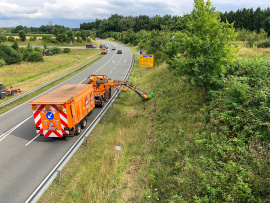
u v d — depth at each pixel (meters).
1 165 8.70
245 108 7.91
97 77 17.20
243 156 6.54
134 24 141.75
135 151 9.87
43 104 9.91
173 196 6.32
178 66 11.34
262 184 5.49
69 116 10.33
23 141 10.94
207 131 8.76
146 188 7.19
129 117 14.15
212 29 10.30
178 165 7.57
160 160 8.57
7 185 7.47
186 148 8.34
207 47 10.13
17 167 8.56
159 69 26.28
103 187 7.46
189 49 10.97
